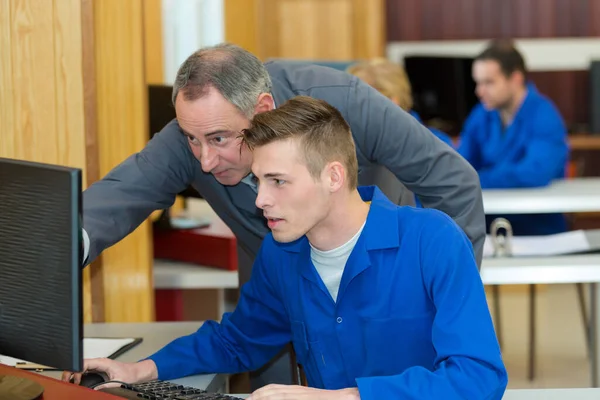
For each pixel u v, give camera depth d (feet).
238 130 7.08
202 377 7.55
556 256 11.60
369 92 8.25
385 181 9.24
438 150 8.25
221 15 20.89
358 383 5.95
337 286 6.74
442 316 6.18
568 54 26.27
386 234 6.50
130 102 10.34
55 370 7.50
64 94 9.62
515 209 14.98
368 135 8.16
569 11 26.37
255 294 7.46
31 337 5.72
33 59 9.58
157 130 12.16
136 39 10.30
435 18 26.66
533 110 18.39
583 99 26.40
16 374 6.34
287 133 6.05
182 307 13.15
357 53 25.18
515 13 26.48
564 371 16.30
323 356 6.89
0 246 5.77
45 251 5.56
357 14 25.08
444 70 23.89
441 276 6.28
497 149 18.81
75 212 5.41
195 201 17.44
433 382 5.92
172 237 12.65
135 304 10.55
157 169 7.97
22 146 9.66
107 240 7.47
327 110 6.24
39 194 5.52
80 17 9.53
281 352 9.80
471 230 8.35
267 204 6.13
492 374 5.98
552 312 20.43
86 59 9.59
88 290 10.11
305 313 6.88
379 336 6.62
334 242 6.57
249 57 7.25
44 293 5.61
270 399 5.98
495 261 11.30
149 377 7.24
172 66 18.86
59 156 9.68
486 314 6.18
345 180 6.33
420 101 23.97
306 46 25.13
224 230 12.90
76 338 5.55
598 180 18.20
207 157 7.13
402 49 26.40
